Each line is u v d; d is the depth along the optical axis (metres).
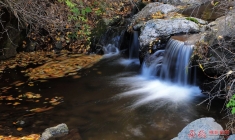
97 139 4.37
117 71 7.07
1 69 7.18
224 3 5.69
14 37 8.05
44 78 6.64
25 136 4.40
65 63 7.64
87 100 5.59
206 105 5.14
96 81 6.49
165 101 5.45
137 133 4.49
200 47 5.44
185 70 5.77
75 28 8.93
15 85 6.28
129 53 7.95
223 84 4.98
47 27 8.41
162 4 8.46
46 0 8.65
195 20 6.67
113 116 5.00
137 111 5.13
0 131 4.55
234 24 4.92
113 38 8.62
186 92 5.71
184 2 8.61
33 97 5.72
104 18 9.42
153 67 6.55
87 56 8.23
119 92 5.91
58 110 5.23
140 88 6.07
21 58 7.96
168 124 4.68
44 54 8.34
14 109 5.27
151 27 6.81
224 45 4.70
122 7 10.16
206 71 5.27
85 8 9.45
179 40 6.11
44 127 4.70
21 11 7.27
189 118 4.81
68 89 6.08
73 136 4.40
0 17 6.98
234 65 4.60
